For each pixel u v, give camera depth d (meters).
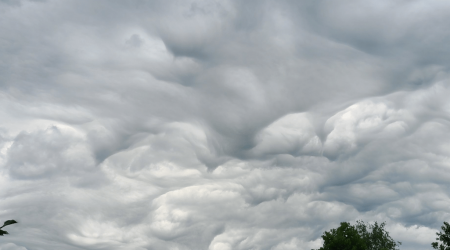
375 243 54.22
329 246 41.22
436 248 40.44
